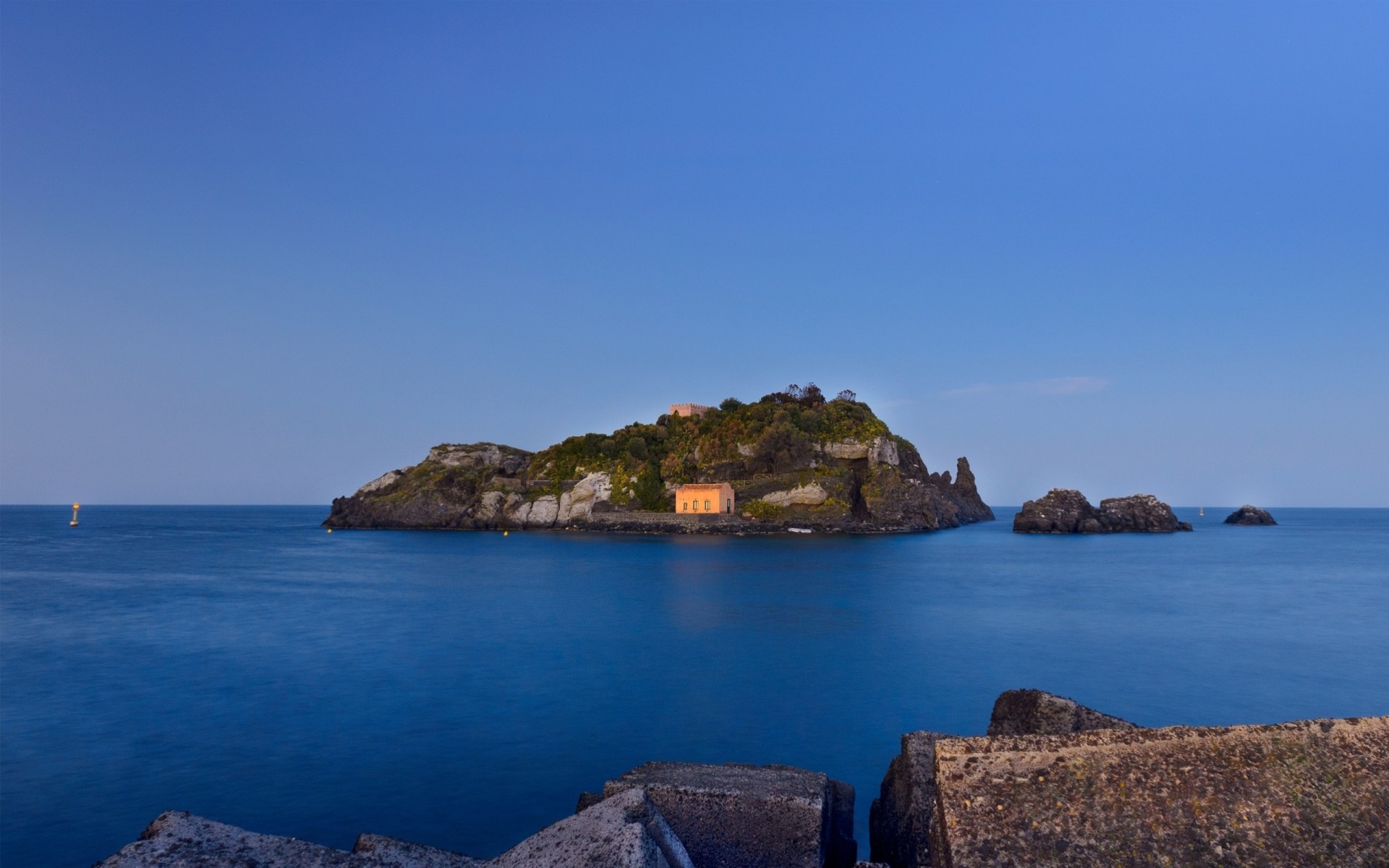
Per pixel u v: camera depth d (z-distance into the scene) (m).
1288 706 29.59
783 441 179.88
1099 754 4.09
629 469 189.62
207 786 20.39
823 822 7.61
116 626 47.75
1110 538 162.00
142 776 21.03
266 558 108.19
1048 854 3.69
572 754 23.02
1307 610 55.84
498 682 32.25
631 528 177.75
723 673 34.31
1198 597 63.47
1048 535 174.88
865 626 48.69
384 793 19.98
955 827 3.87
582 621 50.53
